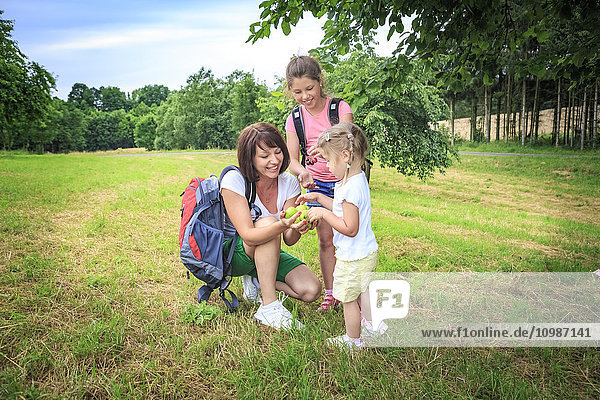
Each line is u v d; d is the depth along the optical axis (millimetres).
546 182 18172
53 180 11117
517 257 5082
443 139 15406
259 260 3076
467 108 50062
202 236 3074
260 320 3154
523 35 4145
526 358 2688
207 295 3299
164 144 67625
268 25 3578
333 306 3420
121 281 3871
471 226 7316
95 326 2912
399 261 4766
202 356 2662
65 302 3357
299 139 3533
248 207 3094
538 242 6137
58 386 2342
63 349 2676
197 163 25016
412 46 3689
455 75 4410
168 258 4703
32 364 2490
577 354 2742
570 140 30031
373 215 8188
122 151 77375
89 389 2326
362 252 2670
